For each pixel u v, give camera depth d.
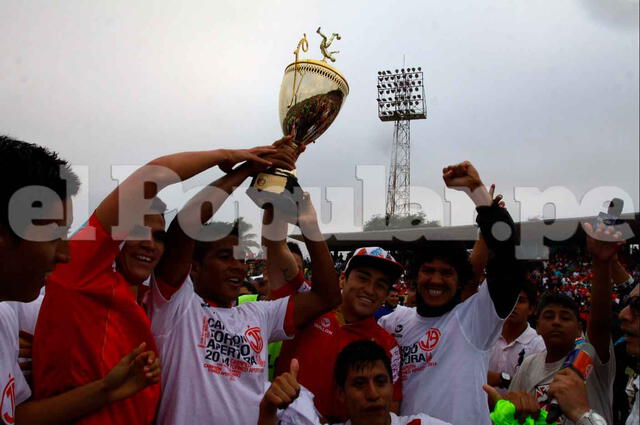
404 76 25.53
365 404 2.08
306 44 2.52
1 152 1.34
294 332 2.59
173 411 2.09
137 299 2.22
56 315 1.74
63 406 1.62
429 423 2.21
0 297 1.38
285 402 1.82
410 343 2.69
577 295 19.09
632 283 3.08
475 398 2.40
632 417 2.00
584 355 1.95
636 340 1.92
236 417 2.14
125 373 1.66
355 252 2.86
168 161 1.85
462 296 3.11
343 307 2.85
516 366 3.79
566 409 1.79
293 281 2.90
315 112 2.43
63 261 1.51
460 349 2.48
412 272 2.88
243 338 2.32
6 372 1.54
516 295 2.39
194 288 2.48
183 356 2.14
